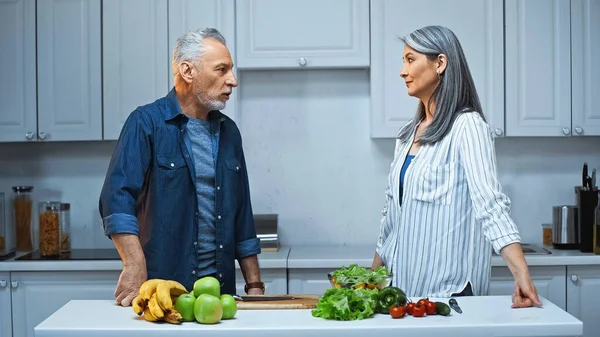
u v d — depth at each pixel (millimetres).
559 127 3752
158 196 2463
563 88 3738
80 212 4148
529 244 4039
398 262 2434
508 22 3721
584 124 3750
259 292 2652
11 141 3811
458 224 2334
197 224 2512
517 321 1879
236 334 1831
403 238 2414
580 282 3635
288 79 4086
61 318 1954
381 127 3756
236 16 3762
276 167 4117
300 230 4129
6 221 4141
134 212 2369
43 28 3779
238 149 2678
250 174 4121
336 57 3754
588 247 3707
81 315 1988
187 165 2490
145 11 3758
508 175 4102
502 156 4102
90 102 3785
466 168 2258
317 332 1831
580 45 3729
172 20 3754
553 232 3850
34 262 3635
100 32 3771
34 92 3791
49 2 3770
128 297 2107
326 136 4102
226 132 2621
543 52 3729
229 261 2582
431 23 3723
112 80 3777
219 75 2443
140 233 2521
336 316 1904
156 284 1938
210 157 2551
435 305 1951
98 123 3785
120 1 3758
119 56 3770
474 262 2340
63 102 3791
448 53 2365
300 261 3592
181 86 2496
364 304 1937
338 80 4082
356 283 2096
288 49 3758
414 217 2381
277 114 4102
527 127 3746
